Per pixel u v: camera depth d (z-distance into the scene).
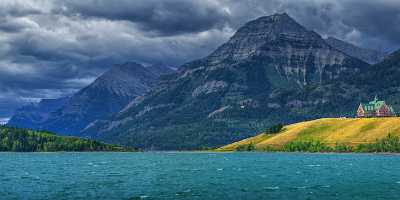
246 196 111.69
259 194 115.06
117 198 109.81
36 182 148.75
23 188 130.88
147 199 108.19
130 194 117.00
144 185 138.75
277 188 127.31
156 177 167.38
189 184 140.62
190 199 107.75
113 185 139.12
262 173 180.88
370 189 123.81
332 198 107.31
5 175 177.38
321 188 126.69
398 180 147.75
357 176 163.00
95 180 156.12
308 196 110.88
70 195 115.44
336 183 139.62
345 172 181.50
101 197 111.62
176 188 129.75
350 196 110.44
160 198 109.56
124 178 163.88
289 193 116.50
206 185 137.00
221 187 131.00
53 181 152.38
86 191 123.56
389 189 123.62
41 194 117.12
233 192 119.31
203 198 109.12
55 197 111.81
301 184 137.38
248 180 151.75
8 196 113.56
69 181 152.38
